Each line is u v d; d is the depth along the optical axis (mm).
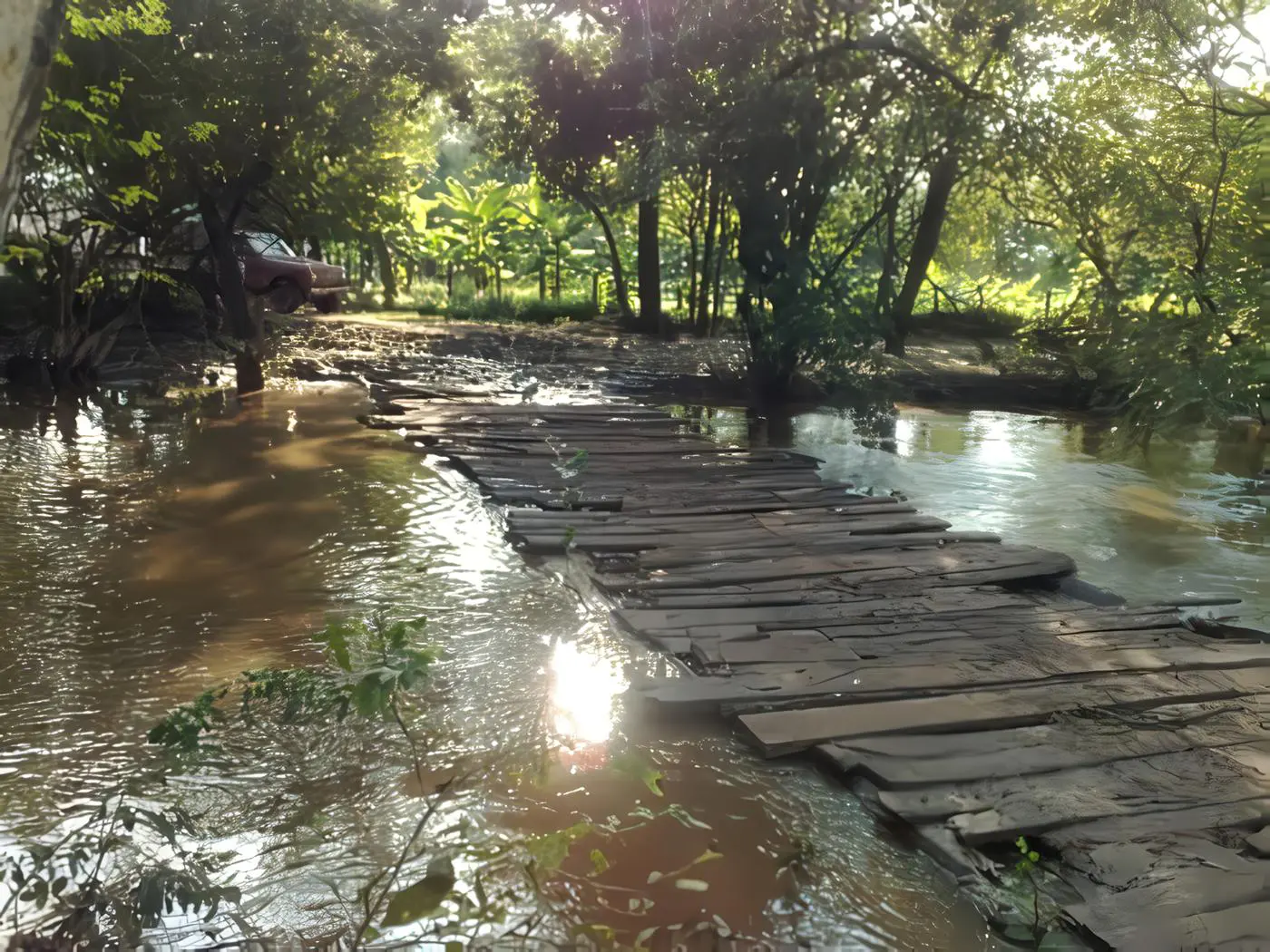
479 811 3006
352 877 2668
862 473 8242
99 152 9961
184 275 13383
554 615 4727
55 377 11016
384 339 17281
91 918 2418
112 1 9461
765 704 3754
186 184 11508
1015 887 2701
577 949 2408
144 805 2979
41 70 1635
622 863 2777
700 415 10992
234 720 3527
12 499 6414
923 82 11258
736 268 13797
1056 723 3658
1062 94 11258
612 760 2756
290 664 4000
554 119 17641
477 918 2506
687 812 3061
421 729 3510
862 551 5859
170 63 10422
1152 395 9352
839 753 3379
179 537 5734
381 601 4797
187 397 10727
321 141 12945
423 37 12695
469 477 7555
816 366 12312
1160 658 4250
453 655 4184
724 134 11156
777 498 7133
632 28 12102
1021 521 6781
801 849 2885
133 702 3654
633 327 22297
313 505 6520
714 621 4637
